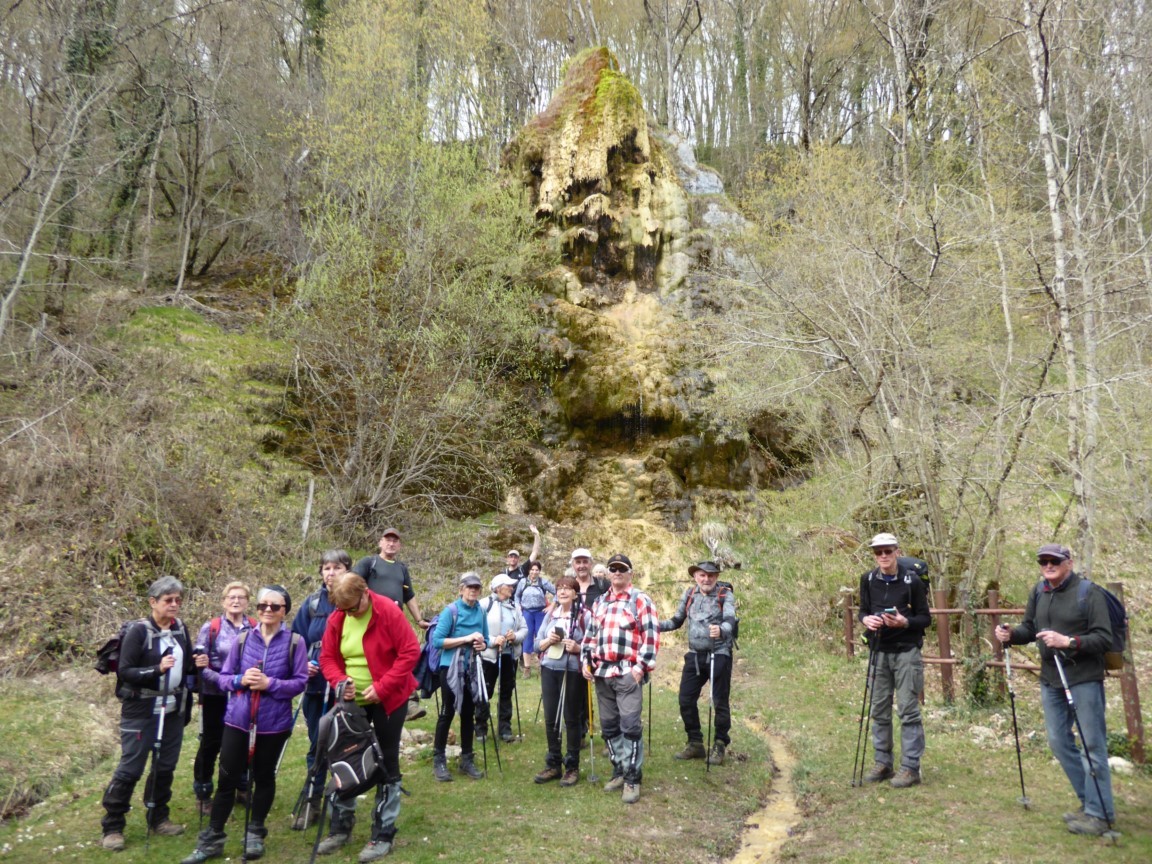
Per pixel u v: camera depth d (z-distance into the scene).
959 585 10.30
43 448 12.24
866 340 10.80
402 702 5.17
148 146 20.58
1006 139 14.38
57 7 16.53
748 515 17.16
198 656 5.32
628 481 17.14
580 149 20.41
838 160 17.34
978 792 6.22
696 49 36.41
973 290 11.45
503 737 7.90
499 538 15.65
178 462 13.65
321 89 23.97
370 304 15.72
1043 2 10.40
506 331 17.44
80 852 5.28
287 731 5.21
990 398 11.23
